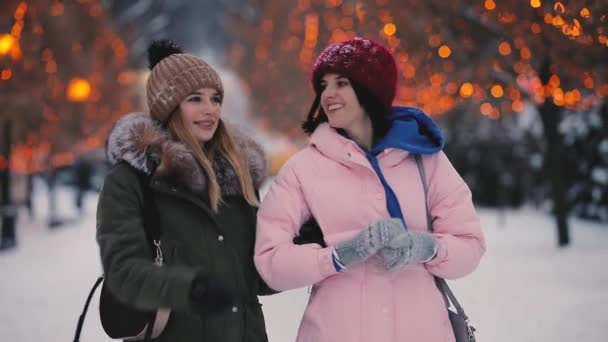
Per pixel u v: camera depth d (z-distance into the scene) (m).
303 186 2.40
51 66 12.77
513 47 8.16
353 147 2.40
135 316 2.21
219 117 2.56
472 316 5.68
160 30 65.81
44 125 13.66
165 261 2.29
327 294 2.36
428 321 2.33
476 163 18.05
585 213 13.68
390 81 2.48
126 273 2.06
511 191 17.53
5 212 11.24
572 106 8.71
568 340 4.79
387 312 2.30
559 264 7.93
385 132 2.51
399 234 2.14
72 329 5.64
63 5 12.74
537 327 5.18
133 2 65.19
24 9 10.20
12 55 10.41
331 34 17.20
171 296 1.96
